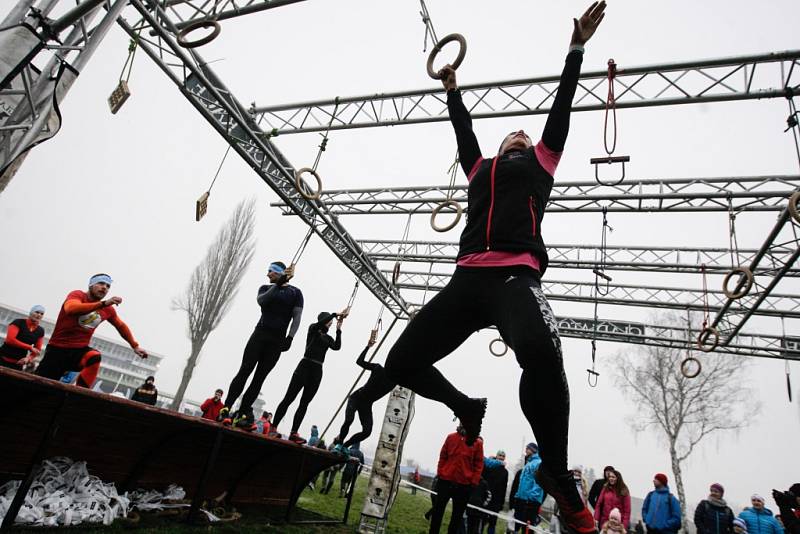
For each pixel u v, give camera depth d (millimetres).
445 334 1327
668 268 10422
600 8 1480
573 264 10922
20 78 4430
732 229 8023
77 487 3934
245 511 6051
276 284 5445
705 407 21156
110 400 3594
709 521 7297
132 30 6133
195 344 19516
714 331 7613
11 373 2951
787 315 10930
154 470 5066
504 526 12859
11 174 4535
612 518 6238
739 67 6117
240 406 5238
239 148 7570
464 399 1462
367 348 7180
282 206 10633
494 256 1282
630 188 8508
